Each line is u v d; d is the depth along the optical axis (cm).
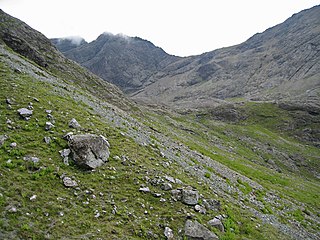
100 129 2833
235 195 3164
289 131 15262
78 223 1586
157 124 8119
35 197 1644
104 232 1584
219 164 4828
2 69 3550
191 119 15975
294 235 2778
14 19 8275
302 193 5647
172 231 1795
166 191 2167
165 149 3469
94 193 1875
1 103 2556
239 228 2266
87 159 2103
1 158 1872
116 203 1867
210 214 2167
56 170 1939
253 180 5078
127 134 3148
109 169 2188
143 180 2208
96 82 8519
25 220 1480
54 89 3703
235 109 18250
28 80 3569
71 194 1797
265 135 13175
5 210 1491
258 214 2873
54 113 2722
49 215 1568
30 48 7081
